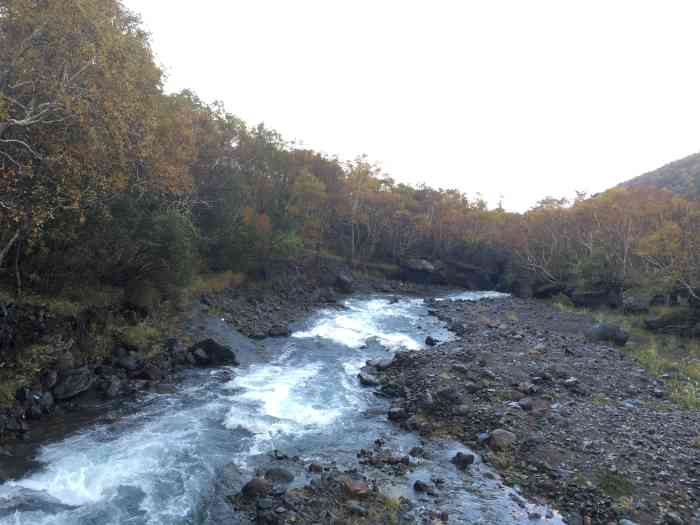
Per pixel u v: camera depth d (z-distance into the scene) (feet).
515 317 128.36
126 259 70.18
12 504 31.81
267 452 42.65
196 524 31.01
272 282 142.20
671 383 66.13
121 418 48.29
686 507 33.81
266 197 160.76
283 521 31.01
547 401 53.83
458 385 58.29
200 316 86.17
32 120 44.93
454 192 322.55
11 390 44.83
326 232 238.89
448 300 167.53
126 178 59.52
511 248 252.83
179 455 40.75
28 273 58.70
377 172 247.70
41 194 51.83
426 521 31.91
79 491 34.22
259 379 64.59
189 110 104.68
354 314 125.80
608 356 79.97
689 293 122.62
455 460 41.01
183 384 60.23
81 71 46.98
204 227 122.62
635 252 156.04
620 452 41.70
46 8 44.55
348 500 33.99
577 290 169.68
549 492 36.04
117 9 57.57
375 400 58.18
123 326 65.98
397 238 250.78
